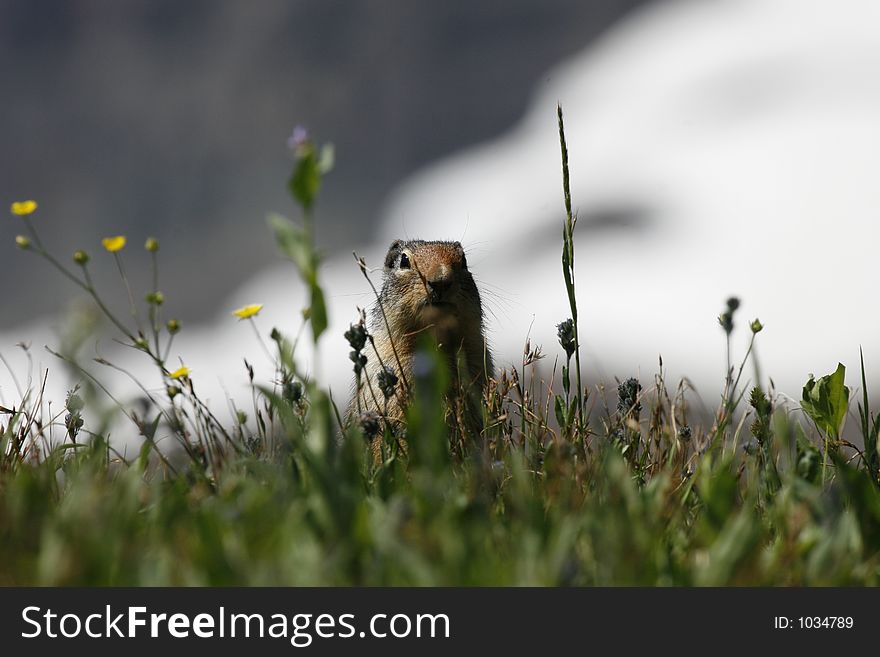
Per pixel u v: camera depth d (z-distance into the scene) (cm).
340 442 1759
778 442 1429
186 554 966
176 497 1127
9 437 1438
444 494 1195
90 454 1369
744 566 994
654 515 1103
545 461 1318
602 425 1602
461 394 1716
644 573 985
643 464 1449
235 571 934
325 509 992
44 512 1060
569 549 995
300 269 1044
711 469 1345
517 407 1631
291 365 1099
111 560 930
